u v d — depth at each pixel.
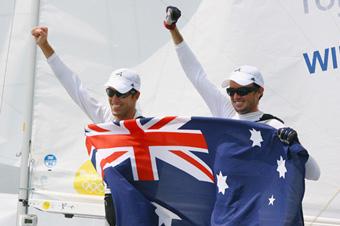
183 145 16.47
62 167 20.36
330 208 18.23
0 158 22.11
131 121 16.70
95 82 20.16
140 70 19.88
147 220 16.44
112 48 20.06
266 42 18.70
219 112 18.09
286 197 15.40
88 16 20.20
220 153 16.12
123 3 19.95
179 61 19.09
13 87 22.06
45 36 18.86
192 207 16.42
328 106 18.17
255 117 17.06
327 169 18.20
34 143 20.53
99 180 20.05
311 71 18.31
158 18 19.73
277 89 18.61
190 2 19.44
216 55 19.19
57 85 20.44
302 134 18.42
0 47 22.09
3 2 22.09
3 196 24.39
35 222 20.39
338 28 18.02
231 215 15.85
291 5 18.45
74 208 20.16
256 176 15.79
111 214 16.91
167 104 19.67
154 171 16.64
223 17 19.11
